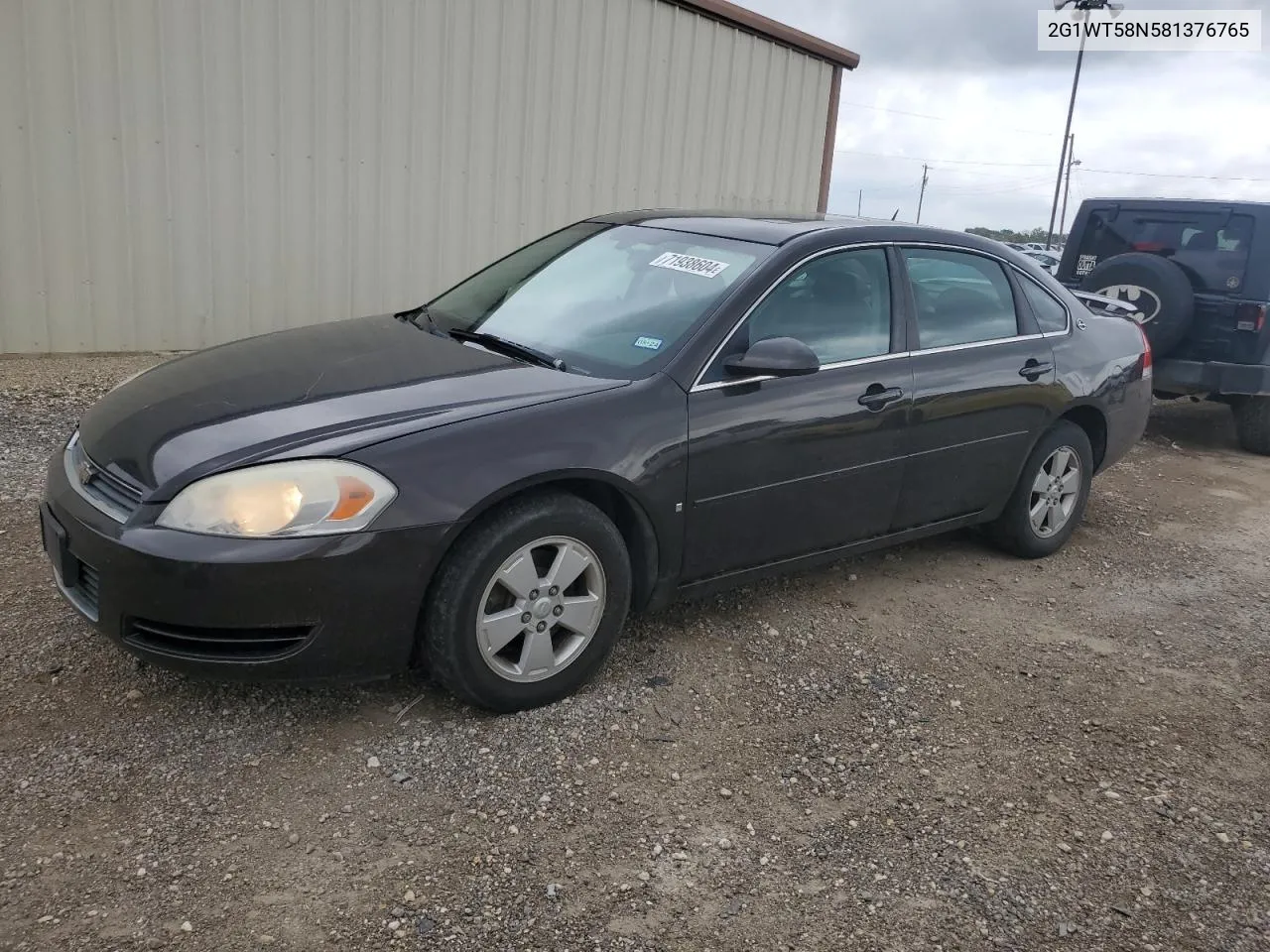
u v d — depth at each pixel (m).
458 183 8.10
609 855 2.73
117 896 2.42
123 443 3.15
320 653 2.91
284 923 2.39
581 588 3.38
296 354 3.71
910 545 5.33
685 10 9.06
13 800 2.70
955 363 4.45
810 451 3.90
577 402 3.32
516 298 4.20
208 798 2.79
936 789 3.16
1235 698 3.94
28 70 6.23
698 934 2.48
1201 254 8.46
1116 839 2.99
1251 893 2.80
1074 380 5.00
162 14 6.59
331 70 7.30
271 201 7.29
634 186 9.21
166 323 7.09
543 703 3.35
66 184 6.52
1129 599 4.87
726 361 3.66
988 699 3.75
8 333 6.55
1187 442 8.96
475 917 2.46
